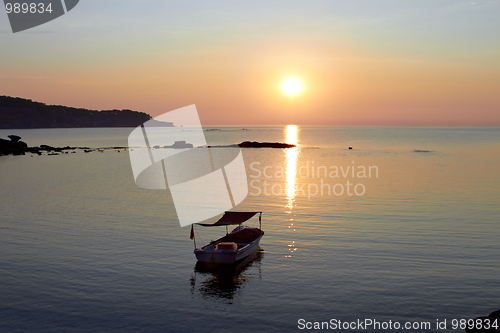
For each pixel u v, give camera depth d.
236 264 22.84
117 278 20.75
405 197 41.75
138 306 17.77
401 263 22.25
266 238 27.61
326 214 34.31
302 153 104.00
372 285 19.56
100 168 70.94
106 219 33.09
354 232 28.48
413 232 28.19
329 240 26.75
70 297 18.52
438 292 18.69
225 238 26.61
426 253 23.75
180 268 22.25
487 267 21.48
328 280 20.31
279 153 104.19
